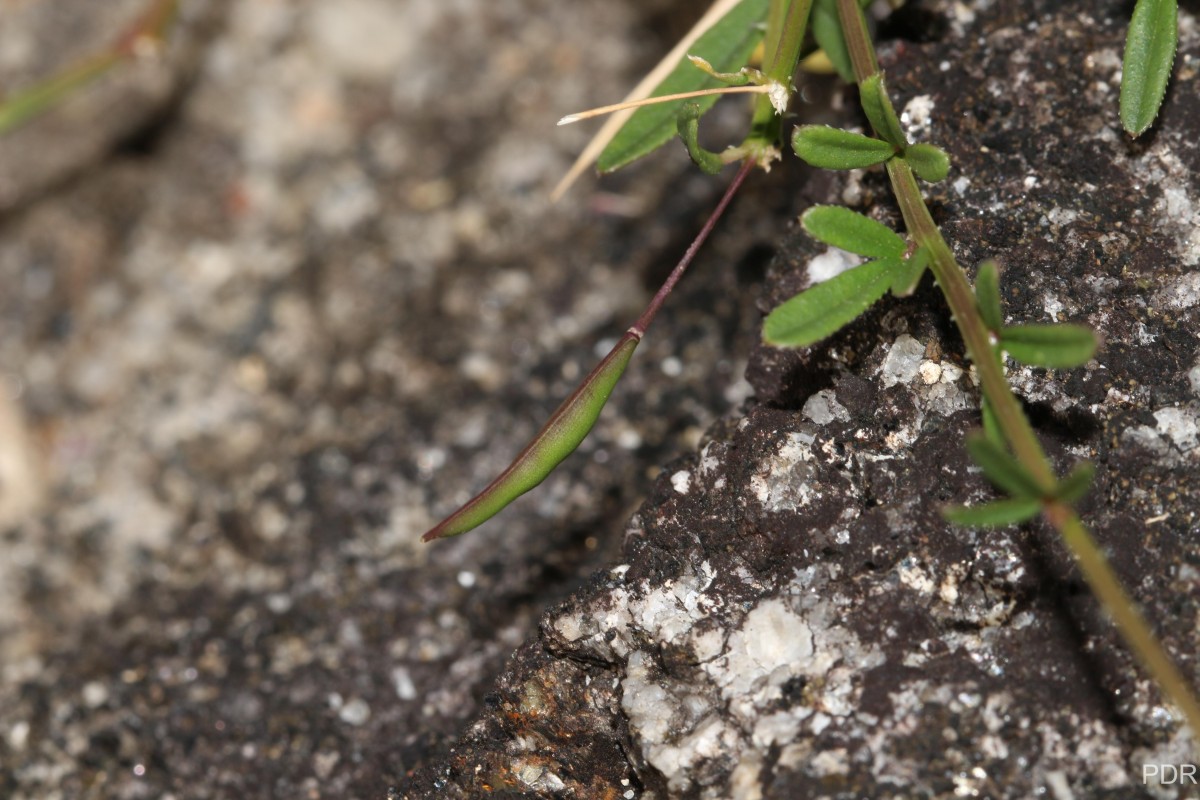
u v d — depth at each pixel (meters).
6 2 0.36
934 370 0.23
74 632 0.28
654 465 0.27
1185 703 0.20
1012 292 0.23
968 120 0.24
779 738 0.22
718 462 0.23
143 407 0.31
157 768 0.26
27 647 0.28
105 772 0.26
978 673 0.22
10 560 0.29
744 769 0.22
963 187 0.23
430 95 0.35
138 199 0.35
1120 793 0.21
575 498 0.27
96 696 0.26
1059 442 0.22
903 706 0.22
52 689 0.27
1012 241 0.23
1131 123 0.23
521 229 0.31
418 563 0.27
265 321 0.31
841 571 0.22
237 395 0.30
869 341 0.23
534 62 0.35
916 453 0.22
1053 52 0.24
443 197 0.32
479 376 0.29
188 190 0.35
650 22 0.35
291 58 0.36
